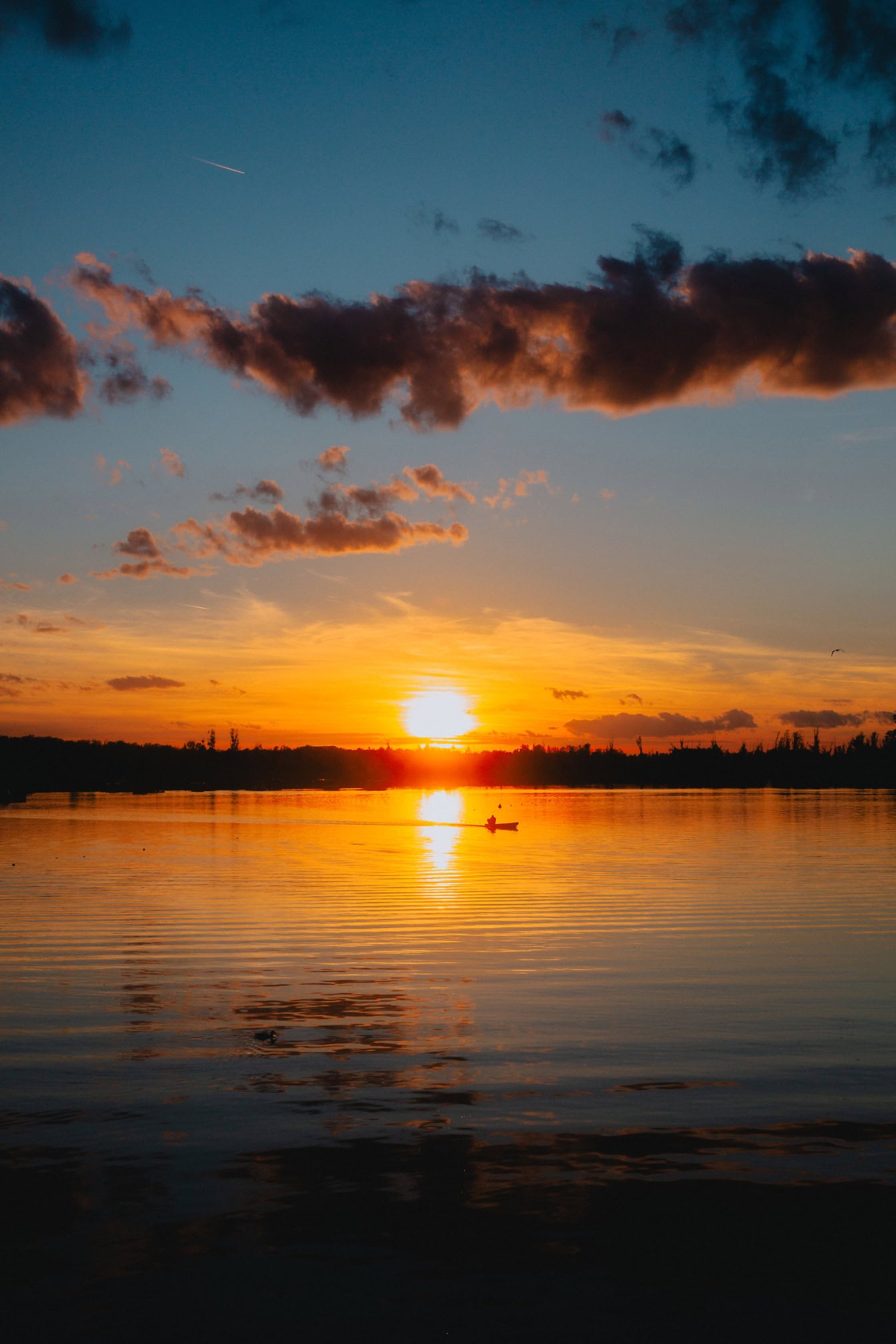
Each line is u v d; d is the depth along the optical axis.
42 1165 11.69
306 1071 15.41
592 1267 9.46
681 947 27.09
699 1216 10.41
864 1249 9.78
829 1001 20.53
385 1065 15.76
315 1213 10.45
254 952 26.03
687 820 104.81
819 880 45.66
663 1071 15.47
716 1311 8.78
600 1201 10.77
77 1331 8.47
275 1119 13.26
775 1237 10.00
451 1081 14.95
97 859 57.31
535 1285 9.16
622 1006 19.97
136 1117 13.30
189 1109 13.63
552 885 43.75
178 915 33.19
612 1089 14.61
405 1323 8.59
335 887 42.53
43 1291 9.03
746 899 38.03
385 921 31.89
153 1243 9.83
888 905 36.31
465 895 39.47
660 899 38.16
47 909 34.94
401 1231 10.08
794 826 91.69
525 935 29.14
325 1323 8.60
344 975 22.98
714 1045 17.06
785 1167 11.67
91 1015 19.03
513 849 66.56
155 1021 18.61
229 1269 9.38
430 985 21.95
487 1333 8.48
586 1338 8.42
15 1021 18.61
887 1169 11.63
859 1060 16.14
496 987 21.69
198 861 56.28
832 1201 10.76
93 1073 15.27
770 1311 8.80
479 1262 9.52
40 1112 13.50
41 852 61.94
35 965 24.12
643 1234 10.05
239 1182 11.20
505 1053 16.48
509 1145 12.32
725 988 21.75
